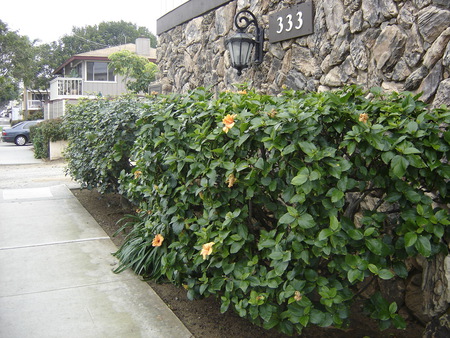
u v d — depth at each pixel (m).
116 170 6.09
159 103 4.07
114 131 5.66
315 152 2.53
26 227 5.88
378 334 3.33
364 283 3.63
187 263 3.45
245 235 2.92
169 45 8.72
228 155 3.00
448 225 2.71
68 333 3.21
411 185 2.75
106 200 7.57
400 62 3.74
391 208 3.53
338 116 2.68
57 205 7.15
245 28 5.59
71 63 33.69
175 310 3.72
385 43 3.87
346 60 4.33
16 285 4.04
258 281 2.83
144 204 4.22
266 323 2.79
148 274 4.32
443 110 2.83
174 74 8.48
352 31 4.23
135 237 4.82
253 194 2.93
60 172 12.34
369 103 2.90
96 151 6.14
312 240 2.60
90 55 30.73
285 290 2.65
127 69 22.66
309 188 2.48
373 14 4.00
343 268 2.57
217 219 3.14
